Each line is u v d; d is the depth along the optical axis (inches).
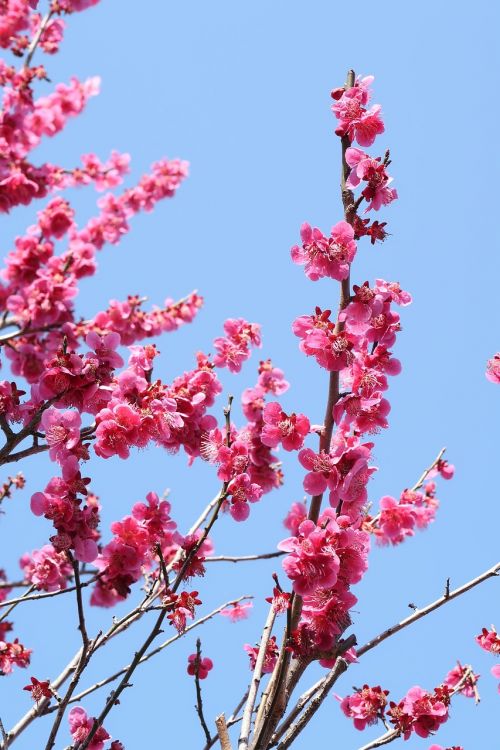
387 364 61.1
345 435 61.5
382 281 61.9
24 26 69.4
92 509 60.3
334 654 58.8
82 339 68.2
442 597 61.1
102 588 67.3
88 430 62.1
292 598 58.7
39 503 60.2
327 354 59.9
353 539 58.9
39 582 63.8
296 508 69.1
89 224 77.5
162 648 63.9
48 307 67.2
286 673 58.8
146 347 65.7
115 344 63.3
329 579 58.5
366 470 59.7
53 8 69.5
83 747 59.1
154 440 63.6
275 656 64.0
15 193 68.0
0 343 66.4
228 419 62.9
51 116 70.0
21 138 68.2
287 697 58.7
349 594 59.0
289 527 68.9
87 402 62.9
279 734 58.8
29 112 68.0
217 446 63.1
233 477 62.3
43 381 62.9
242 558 65.8
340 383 61.2
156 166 78.8
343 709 64.1
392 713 63.8
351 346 59.8
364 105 61.7
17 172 67.6
